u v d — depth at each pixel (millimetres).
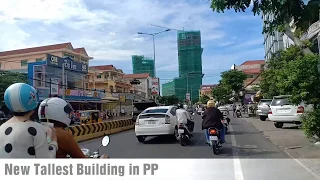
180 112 12383
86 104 45844
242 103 46812
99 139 16625
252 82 58375
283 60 23453
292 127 17469
